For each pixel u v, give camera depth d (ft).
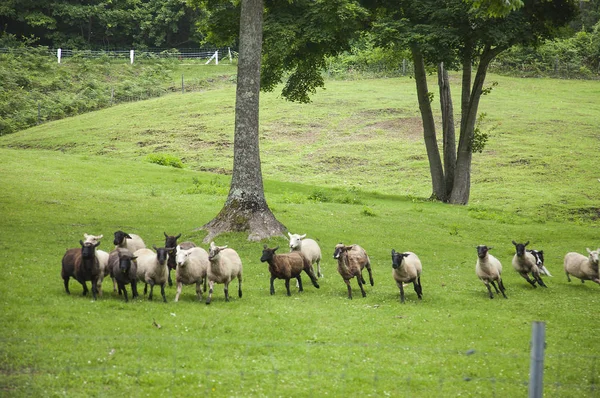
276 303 53.36
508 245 88.63
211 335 42.65
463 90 122.93
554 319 52.70
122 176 124.47
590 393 36.63
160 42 296.51
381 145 185.26
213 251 50.55
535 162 167.12
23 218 81.46
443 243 86.58
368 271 62.80
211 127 197.98
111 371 35.06
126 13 288.30
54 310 45.24
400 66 263.90
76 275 49.65
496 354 40.81
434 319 50.62
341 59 274.16
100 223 82.79
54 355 36.68
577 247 89.15
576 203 136.46
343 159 175.32
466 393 35.42
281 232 80.23
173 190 114.93
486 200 140.15
